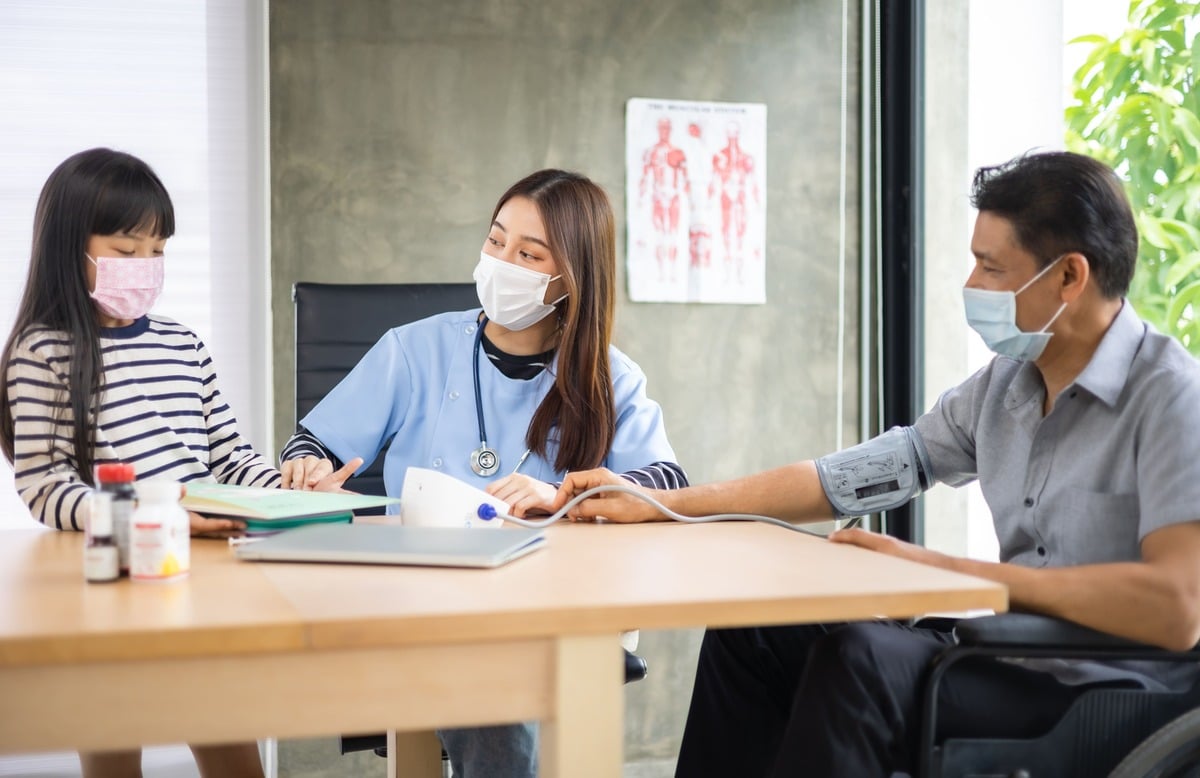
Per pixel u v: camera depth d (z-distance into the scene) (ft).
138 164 5.84
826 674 4.41
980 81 10.28
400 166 10.00
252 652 3.05
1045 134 9.39
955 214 10.61
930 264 10.71
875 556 4.31
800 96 10.88
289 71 9.81
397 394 6.75
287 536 4.39
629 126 10.46
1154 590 4.25
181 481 5.88
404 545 4.15
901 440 5.92
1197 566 4.34
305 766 9.80
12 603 3.29
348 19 9.91
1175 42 8.00
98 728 2.96
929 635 5.29
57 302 5.66
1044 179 4.98
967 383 5.84
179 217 9.77
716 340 10.72
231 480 6.24
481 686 3.26
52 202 5.69
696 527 5.25
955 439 5.84
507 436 6.44
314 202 9.87
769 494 5.74
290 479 5.78
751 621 3.40
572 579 3.74
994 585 3.63
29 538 4.96
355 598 3.37
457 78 10.11
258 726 3.07
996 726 4.55
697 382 10.68
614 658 3.33
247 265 9.89
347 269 9.92
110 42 9.64
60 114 9.57
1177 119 7.93
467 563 3.95
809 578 3.77
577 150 10.36
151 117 9.72
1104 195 4.94
